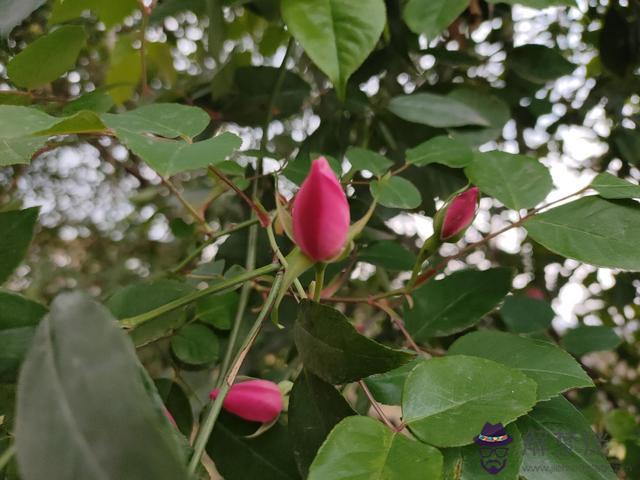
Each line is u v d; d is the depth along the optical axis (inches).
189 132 5.2
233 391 6.2
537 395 5.3
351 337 4.5
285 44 12.0
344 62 6.8
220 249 9.5
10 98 7.4
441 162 7.6
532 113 11.7
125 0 9.7
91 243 19.3
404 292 7.1
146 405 3.2
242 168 7.3
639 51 10.5
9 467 4.7
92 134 5.6
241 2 8.4
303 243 4.9
